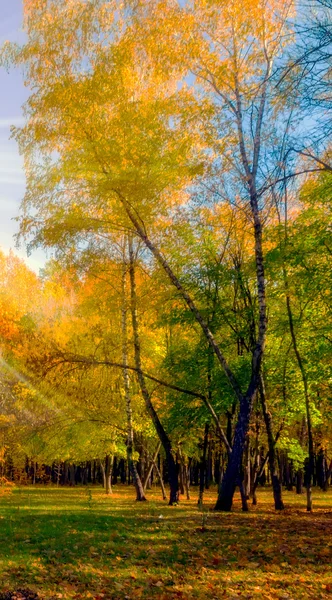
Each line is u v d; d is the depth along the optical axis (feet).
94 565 24.75
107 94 46.32
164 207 47.01
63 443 63.31
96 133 46.75
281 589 21.04
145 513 48.21
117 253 54.13
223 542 31.17
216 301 58.13
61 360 54.19
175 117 46.09
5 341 71.87
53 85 45.85
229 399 56.39
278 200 26.02
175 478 61.41
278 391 63.26
